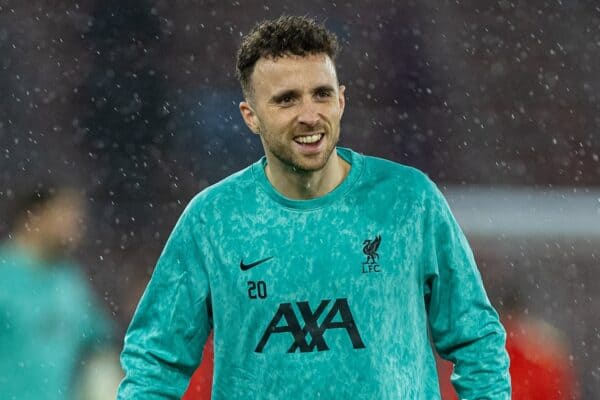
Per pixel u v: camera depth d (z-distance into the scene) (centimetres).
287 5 4638
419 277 1055
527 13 4878
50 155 4131
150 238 3947
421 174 1061
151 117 4306
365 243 1033
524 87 4778
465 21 4812
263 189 1053
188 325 1092
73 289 2080
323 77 988
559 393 2259
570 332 3494
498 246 3719
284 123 991
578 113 4772
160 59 4422
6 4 4284
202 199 1073
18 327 2011
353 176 1047
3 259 2020
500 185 4503
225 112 4384
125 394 1087
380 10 4697
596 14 4909
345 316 1026
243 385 1051
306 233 1036
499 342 1062
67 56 4312
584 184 4634
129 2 4428
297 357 1028
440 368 2441
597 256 3681
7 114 4156
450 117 4647
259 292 1038
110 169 4172
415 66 4684
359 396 1022
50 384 2038
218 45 4516
